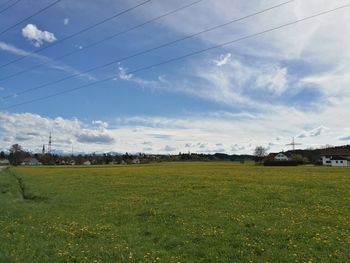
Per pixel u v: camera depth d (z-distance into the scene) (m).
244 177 58.75
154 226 20.56
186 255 14.62
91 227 20.14
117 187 44.94
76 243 16.59
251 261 13.72
